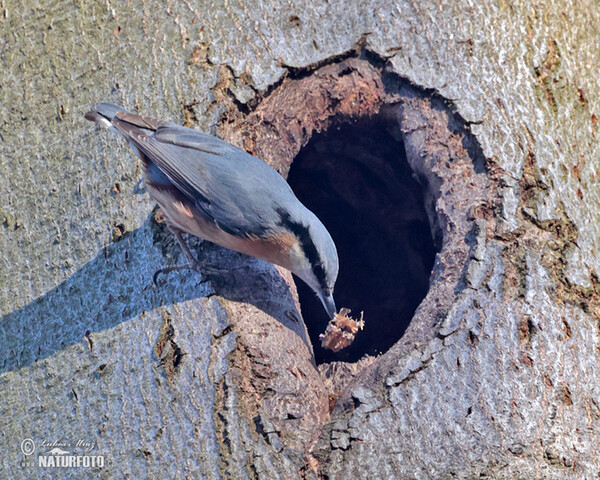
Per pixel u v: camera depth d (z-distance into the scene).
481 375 5.89
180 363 6.04
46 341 6.60
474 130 7.01
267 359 6.11
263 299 6.62
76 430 6.13
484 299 6.20
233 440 5.71
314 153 8.94
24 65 7.57
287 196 6.86
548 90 7.22
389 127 7.95
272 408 5.90
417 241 9.99
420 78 7.34
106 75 7.29
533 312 6.12
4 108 7.51
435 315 6.30
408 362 6.02
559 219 6.59
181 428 5.83
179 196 6.66
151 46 7.27
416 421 5.76
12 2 7.83
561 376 5.93
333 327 7.14
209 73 7.12
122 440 5.93
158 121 6.67
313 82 7.48
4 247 7.08
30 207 7.12
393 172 9.16
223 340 6.10
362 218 10.04
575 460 5.62
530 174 6.77
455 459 5.58
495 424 5.70
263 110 7.22
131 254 6.67
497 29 7.38
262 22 7.38
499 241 6.46
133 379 6.09
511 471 5.52
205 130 6.95
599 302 6.35
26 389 6.48
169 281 6.46
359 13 7.55
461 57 7.31
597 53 7.75
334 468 5.62
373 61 7.51
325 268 6.98
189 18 7.34
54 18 7.62
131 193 6.85
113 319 6.41
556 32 7.50
